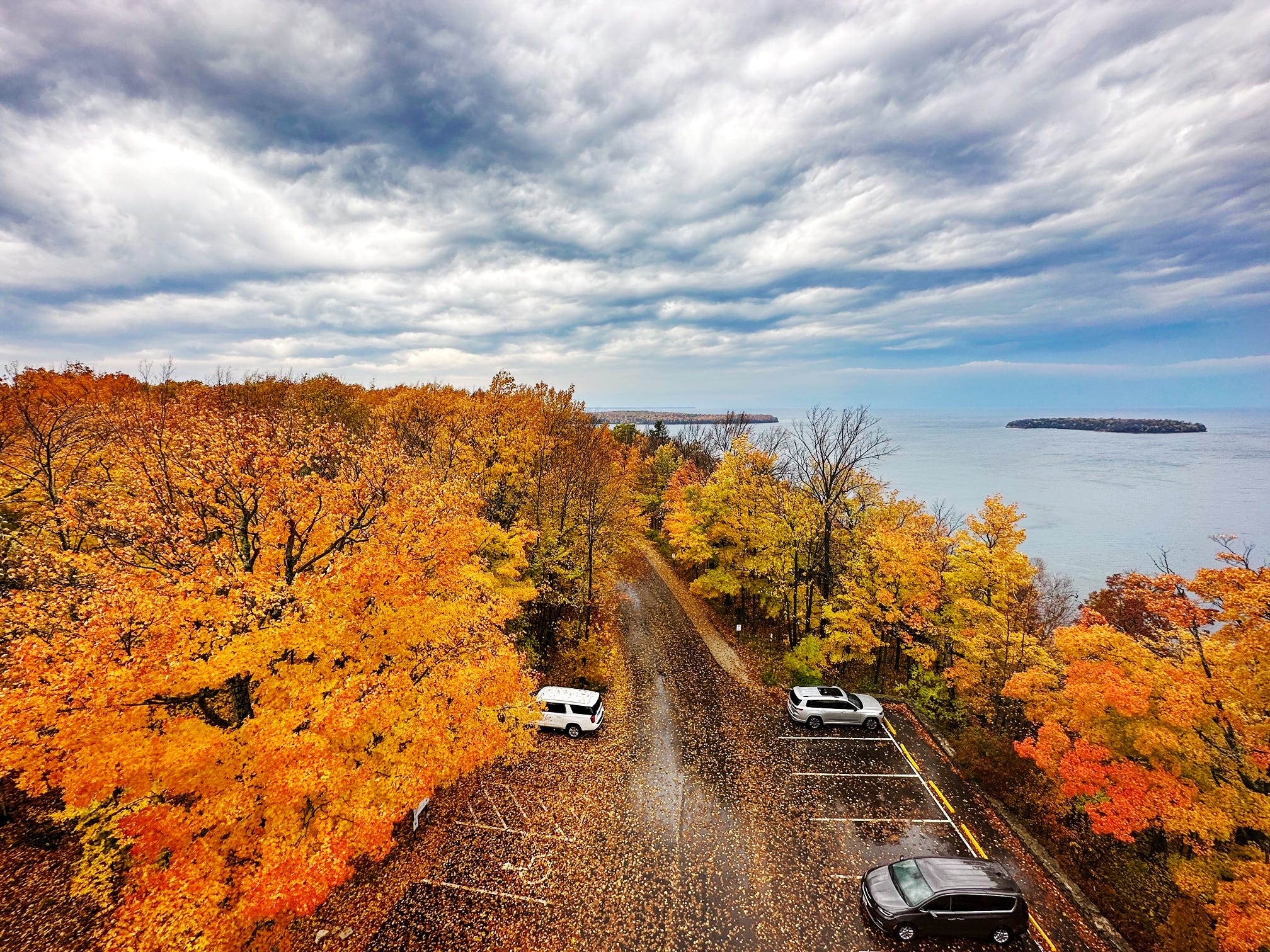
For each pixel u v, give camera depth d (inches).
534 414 1237.1
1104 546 2613.2
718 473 1199.6
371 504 497.4
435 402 1290.6
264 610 374.6
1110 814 473.7
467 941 461.7
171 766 308.7
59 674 287.9
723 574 1191.6
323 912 476.7
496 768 696.4
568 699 806.5
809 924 500.4
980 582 839.7
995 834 625.9
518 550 809.5
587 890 521.7
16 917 451.8
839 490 1072.8
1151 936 504.1
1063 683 712.4
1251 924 366.0
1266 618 428.1
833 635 914.1
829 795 684.1
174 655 315.3
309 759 328.8
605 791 668.7
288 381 1398.9
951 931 485.1
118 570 368.8
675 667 1041.5
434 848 558.6
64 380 1058.1
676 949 468.8
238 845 337.7
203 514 434.3
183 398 967.0
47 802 552.1
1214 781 460.4
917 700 912.3
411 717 444.1
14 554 577.9
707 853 577.3
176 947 287.3
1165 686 490.9
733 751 773.3
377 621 440.8
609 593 1232.2
